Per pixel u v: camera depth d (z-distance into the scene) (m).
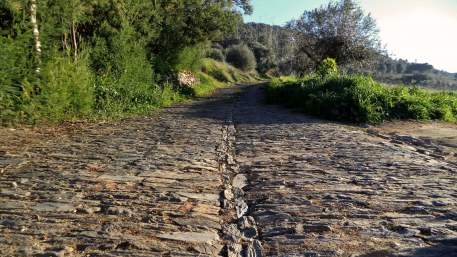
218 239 3.09
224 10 28.42
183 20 26.44
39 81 10.01
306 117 12.56
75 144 7.09
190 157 6.16
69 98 10.93
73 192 4.17
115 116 12.30
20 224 3.28
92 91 12.25
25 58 9.89
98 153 6.30
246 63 73.75
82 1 14.55
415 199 3.97
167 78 25.38
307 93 15.70
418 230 3.19
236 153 6.60
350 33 34.50
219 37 29.69
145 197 4.06
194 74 34.03
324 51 35.53
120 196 4.07
